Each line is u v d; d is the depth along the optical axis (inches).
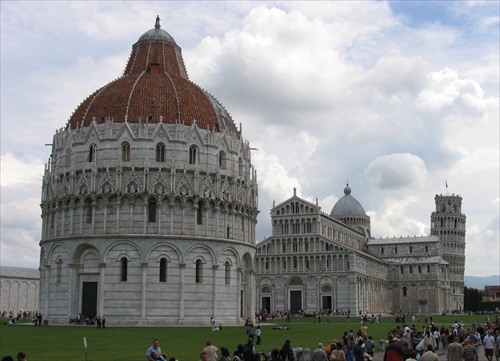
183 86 4566.9
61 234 4165.8
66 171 4220.0
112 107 4306.1
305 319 6343.5
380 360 2127.2
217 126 4456.2
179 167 4126.5
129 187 4042.8
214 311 4101.9
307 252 7687.0
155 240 3986.2
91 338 2834.6
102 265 3961.6
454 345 1568.7
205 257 4119.1
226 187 4303.6
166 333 3203.7
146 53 4852.4
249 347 1477.6
